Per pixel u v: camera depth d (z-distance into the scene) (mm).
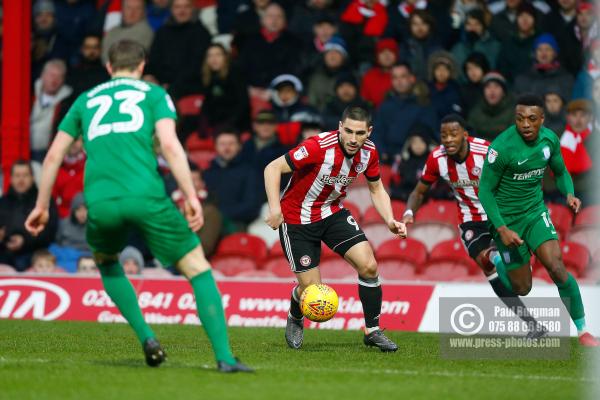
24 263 49188
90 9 60719
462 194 35750
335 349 30844
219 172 50906
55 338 33781
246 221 50438
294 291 30984
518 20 52062
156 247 21938
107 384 20656
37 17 60219
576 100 48188
